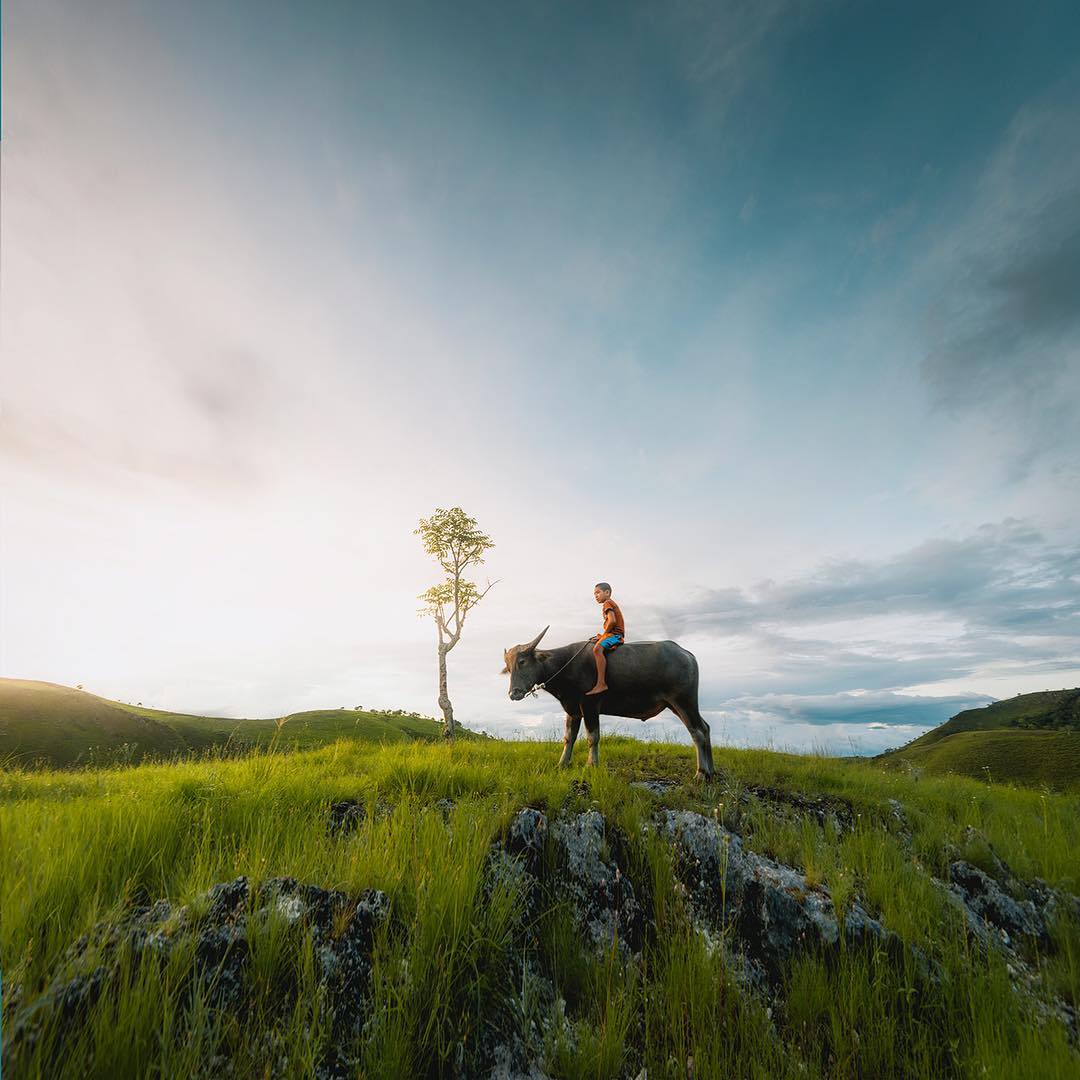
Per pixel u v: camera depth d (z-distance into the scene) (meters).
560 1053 3.44
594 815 5.68
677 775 9.03
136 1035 2.47
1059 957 5.78
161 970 2.88
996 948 5.46
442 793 6.62
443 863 4.22
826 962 4.88
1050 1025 4.12
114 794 6.01
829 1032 4.11
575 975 4.19
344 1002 3.20
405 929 3.75
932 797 9.78
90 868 3.75
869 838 7.05
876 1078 3.76
